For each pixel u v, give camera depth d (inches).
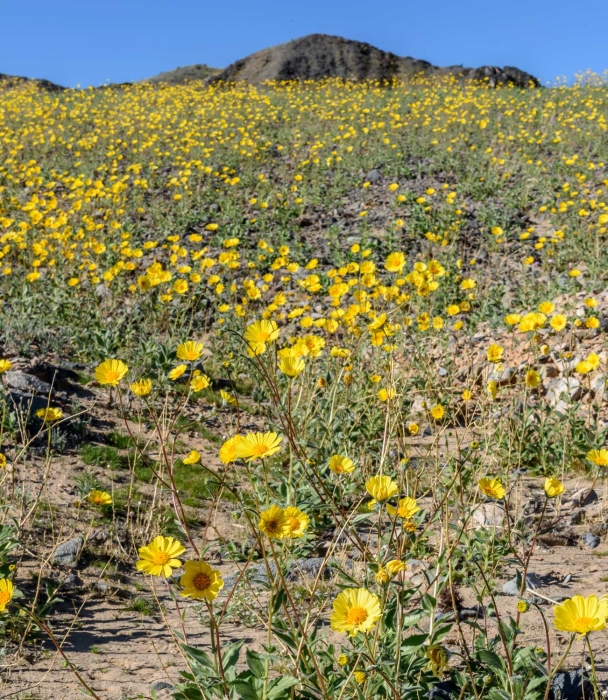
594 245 478.3
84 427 252.2
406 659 101.2
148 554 84.0
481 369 303.1
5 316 355.3
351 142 785.6
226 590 156.0
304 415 226.1
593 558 184.5
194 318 402.3
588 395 283.7
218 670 93.8
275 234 530.3
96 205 567.5
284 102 1107.9
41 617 144.3
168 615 153.3
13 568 142.9
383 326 207.3
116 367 126.9
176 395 303.9
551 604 154.0
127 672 127.7
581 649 132.6
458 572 155.2
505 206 588.7
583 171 654.5
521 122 850.8
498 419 241.4
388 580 86.6
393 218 559.2
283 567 119.8
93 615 151.6
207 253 497.4
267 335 128.0
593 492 221.1
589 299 301.4
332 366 267.4
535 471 241.8
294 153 745.0
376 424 239.9
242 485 228.1
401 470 158.2
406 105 1029.8
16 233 440.1
